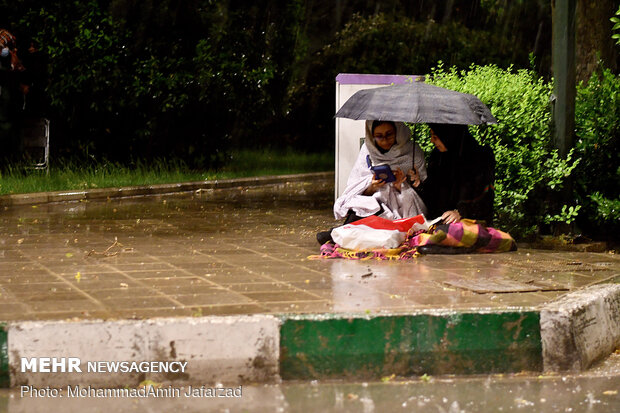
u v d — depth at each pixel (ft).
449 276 25.55
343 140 39.27
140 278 24.98
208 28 65.46
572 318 20.85
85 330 18.83
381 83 38.70
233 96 65.87
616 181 34.83
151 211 45.57
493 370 20.57
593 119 34.45
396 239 29.32
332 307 20.90
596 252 32.63
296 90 91.66
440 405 18.13
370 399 18.44
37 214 43.47
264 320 19.44
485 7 106.42
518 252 30.71
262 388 19.08
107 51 61.82
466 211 30.78
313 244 32.78
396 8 108.17
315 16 105.60
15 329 18.63
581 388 19.51
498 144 33.58
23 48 61.16
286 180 68.85
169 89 63.16
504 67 91.50
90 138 63.87
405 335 20.11
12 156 58.70
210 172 66.95
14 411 17.34
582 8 45.91
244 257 29.27
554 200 33.53
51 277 25.00
